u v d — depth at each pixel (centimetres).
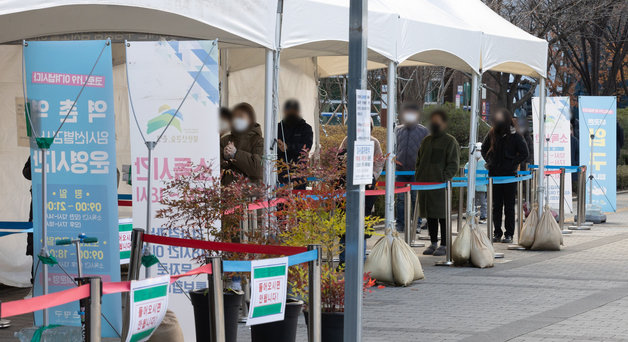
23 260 1043
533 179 1487
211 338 538
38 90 685
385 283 1037
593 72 2575
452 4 1256
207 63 720
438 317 855
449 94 2844
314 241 711
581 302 934
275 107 830
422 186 1185
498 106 1426
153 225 728
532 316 859
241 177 702
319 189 735
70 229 687
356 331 606
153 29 913
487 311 886
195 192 683
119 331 679
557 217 1753
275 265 552
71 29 914
